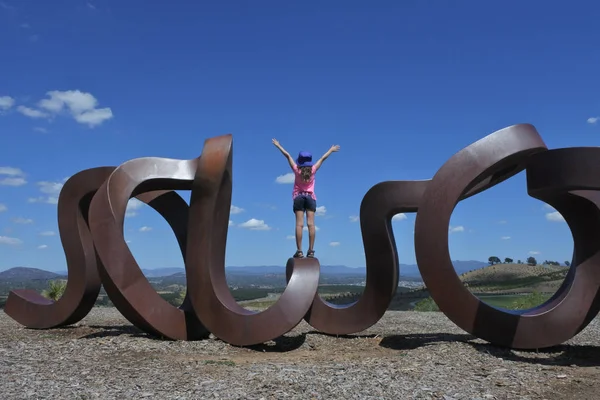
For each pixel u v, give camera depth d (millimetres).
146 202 11805
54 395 6125
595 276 9203
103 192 10148
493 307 9297
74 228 11977
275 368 7645
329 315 11539
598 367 8180
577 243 9570
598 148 8172
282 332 9609
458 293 9227
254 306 22953
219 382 6734
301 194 11000
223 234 10531
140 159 10414
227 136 10234
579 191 9266
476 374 7328
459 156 9164
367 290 11164
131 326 12898
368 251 11008
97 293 12227
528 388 6680
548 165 8617
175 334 10250
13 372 7297
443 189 9172
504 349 9250
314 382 6703
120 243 10039
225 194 10391
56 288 18953
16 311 12633
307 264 10320
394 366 7816
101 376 7129
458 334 11664
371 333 12266
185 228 11969
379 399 6023
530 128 9312
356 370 7488
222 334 9938
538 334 9117
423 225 9250
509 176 10539
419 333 12203
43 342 10016
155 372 7383
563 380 7152
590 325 13797
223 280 10562
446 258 9156
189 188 10664
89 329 12219
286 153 11320
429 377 7074
